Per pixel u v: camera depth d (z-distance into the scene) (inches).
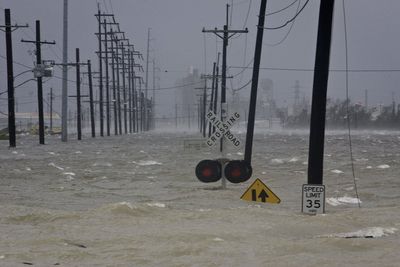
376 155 4143.7
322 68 1417.3
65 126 5915.4
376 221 1210.6
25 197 1734.7
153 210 1310.3
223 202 1622.8
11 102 4534.9
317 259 836.6
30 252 880.3
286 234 1054.4
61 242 953.5
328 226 1133.1
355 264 805.9
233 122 1943.9
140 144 5782.5
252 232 1055.6
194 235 1006.4
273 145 5856.3
